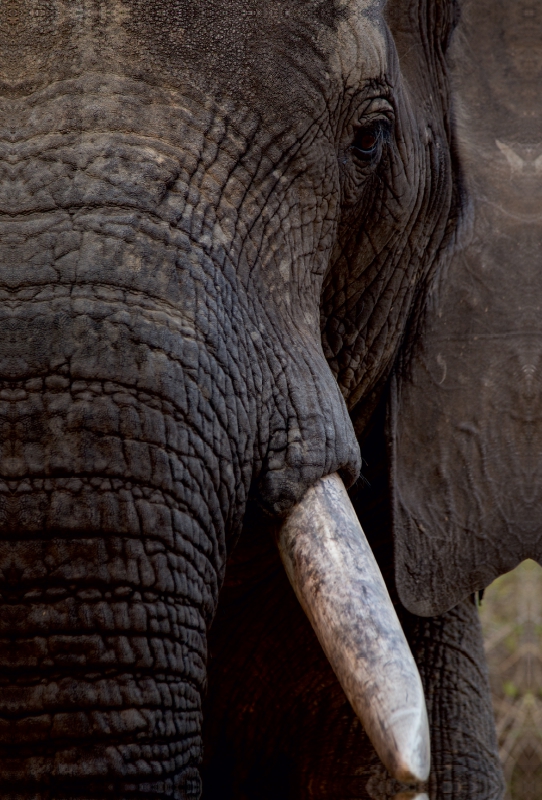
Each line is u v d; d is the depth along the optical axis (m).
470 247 6.46
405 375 6.48
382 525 6.76
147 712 4.28
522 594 11.73
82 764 4.16
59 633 4.15
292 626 6.95
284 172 5.06
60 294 4.27
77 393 4.21
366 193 5.89
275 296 4.96
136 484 4.26
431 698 7.05
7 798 4.15
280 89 5.00
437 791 6.95
